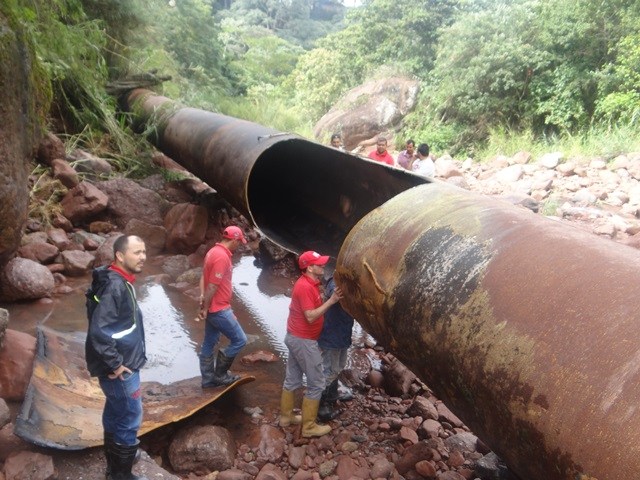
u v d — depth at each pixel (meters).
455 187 4.07
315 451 4.32
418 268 3.38
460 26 18.09
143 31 13.95
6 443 3.70
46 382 4.29
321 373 4.41
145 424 4.12
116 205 8.55
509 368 2.63
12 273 5.99
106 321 3.19
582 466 2.24
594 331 2.40
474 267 3.08
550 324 2.56
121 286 3.26
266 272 8.09
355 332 6.56
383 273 3.60
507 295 2.82
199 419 4.55
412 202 3.89
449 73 18.17
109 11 12.55
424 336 3.19
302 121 22.09
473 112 17.12
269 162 8.59
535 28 16.50
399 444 4.46
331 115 19.95
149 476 3.70
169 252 8.29
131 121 11.59
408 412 4.91
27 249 6.82
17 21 5.74
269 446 4.32
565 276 2.70
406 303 3.35
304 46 57.41
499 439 2.81
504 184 12.12
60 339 5.17
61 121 10.46
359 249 3.88
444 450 4.29
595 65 15.41
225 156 7.24
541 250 2.94
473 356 2.84
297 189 8.20
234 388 5.13
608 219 9.38
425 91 18.84
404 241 3.60
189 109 9.94
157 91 13.17
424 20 21.45
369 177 6.63
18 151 5.69
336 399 4.91
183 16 19.31
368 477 4.03
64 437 3.72
